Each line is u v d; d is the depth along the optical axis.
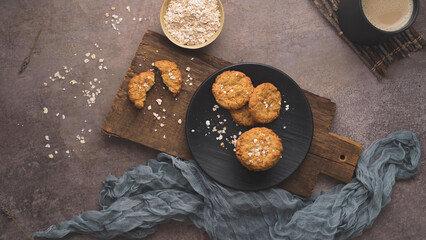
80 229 0.87
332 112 0.87
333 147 0.86
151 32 0.86
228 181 0.84
